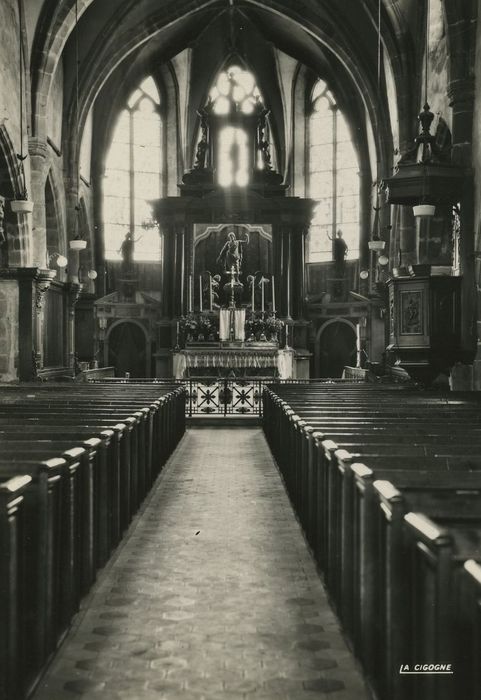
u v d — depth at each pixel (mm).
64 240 27422
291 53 33125
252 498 10883
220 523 9383
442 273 19828
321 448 7348
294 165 35406
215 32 33656
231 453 15422
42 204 23016
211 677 5043
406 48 23641
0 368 21672
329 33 27172
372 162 31078
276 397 13992
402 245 24641
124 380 23547
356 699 4746
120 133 34719
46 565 5152
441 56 20375
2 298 21594
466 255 17078
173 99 35250
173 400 15492
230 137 33875
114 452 8141
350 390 15438
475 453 6777
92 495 7164
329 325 33375
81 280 31281
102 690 4848
